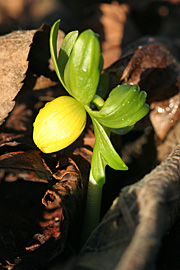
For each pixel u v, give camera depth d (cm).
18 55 19
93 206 17
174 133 22
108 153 17
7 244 17
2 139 20
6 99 19
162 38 26
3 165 17
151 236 13
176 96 22
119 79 21
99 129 17
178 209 16
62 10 36
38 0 36
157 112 22
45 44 21
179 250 16
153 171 16
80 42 15
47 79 21
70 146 19
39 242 17
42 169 18
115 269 13
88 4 37
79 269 14
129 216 15
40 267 17
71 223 17
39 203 20
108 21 31
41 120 17
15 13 35
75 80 16
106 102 16
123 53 24
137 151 22
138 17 35
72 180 17
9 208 19
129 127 18
